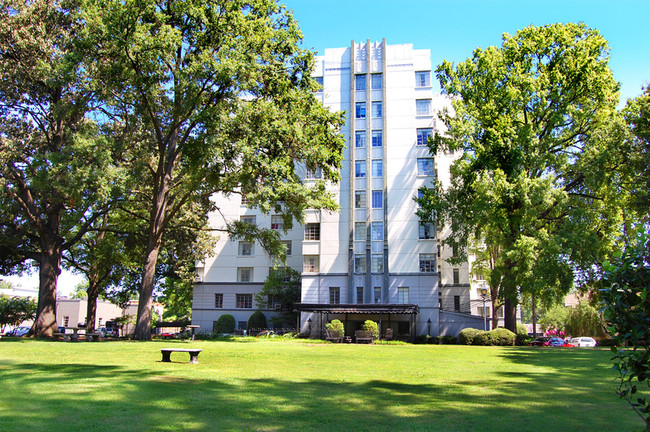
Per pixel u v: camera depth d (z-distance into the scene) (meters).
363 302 45.16
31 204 32.31
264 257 53.03
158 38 22.97
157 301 74.19
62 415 6.97
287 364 15.20
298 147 28.00
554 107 34.56
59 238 33.47
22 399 7.98
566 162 34.16
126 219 39.41
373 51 49.44
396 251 45.62
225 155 25.05
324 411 7.93
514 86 34.22
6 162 28.89
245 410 7.79
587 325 55.12
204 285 53.25
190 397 8.67
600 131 31.27
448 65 37.44
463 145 35.62
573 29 35.41
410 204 46.16
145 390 9.20
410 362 16.83
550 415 7.95
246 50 25.33
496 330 35.94
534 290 30.91
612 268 5.16
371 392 9.95
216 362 15.26
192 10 24.09
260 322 49.44
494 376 13.06
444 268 54.84
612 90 35.16
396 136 47.50
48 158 25.28
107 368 12.67
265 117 25.91
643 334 4.89
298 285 49.28
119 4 22.88
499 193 31.70
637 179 30.02
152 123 28.67
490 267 47.09
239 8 26.20
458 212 36.62
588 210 32.22
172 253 47.09
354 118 48.19
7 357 15.15
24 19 28.00
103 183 23.88
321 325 45.25
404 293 44.88
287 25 29.30
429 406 8.55
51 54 28.62
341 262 46.28
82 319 73.25
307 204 27.66
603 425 7.24
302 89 29.78
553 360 18.39
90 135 25.36
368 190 46.97
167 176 29.28
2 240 31.47
